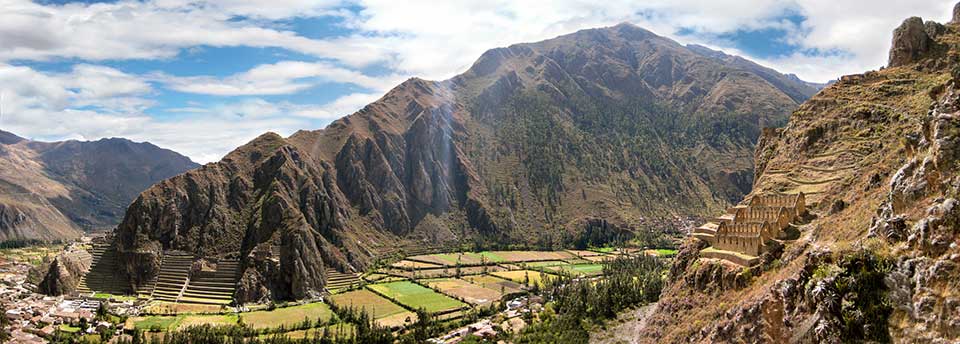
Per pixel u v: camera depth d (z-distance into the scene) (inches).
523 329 6373.0
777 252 3934.5
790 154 5585.6
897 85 5536.4
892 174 3602.4
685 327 4195.4
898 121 4813.0
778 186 5118.1
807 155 5339.6
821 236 3649.1
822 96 5935.0
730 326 3469.5
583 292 6939.0
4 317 6678.2
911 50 5989.2
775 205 4598.9
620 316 6097.4
